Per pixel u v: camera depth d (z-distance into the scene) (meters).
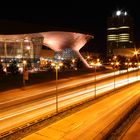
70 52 125.44
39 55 106.81
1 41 95.62
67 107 37.12
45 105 38.69
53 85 60.56
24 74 55.91
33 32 98.31
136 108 39.91
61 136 25.52
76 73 89.94
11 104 39.12
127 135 26.73
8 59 97.69
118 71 109.44
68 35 111.88
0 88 52.84
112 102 43.25
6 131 25.66
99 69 112.44
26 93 49.09
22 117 31.42
